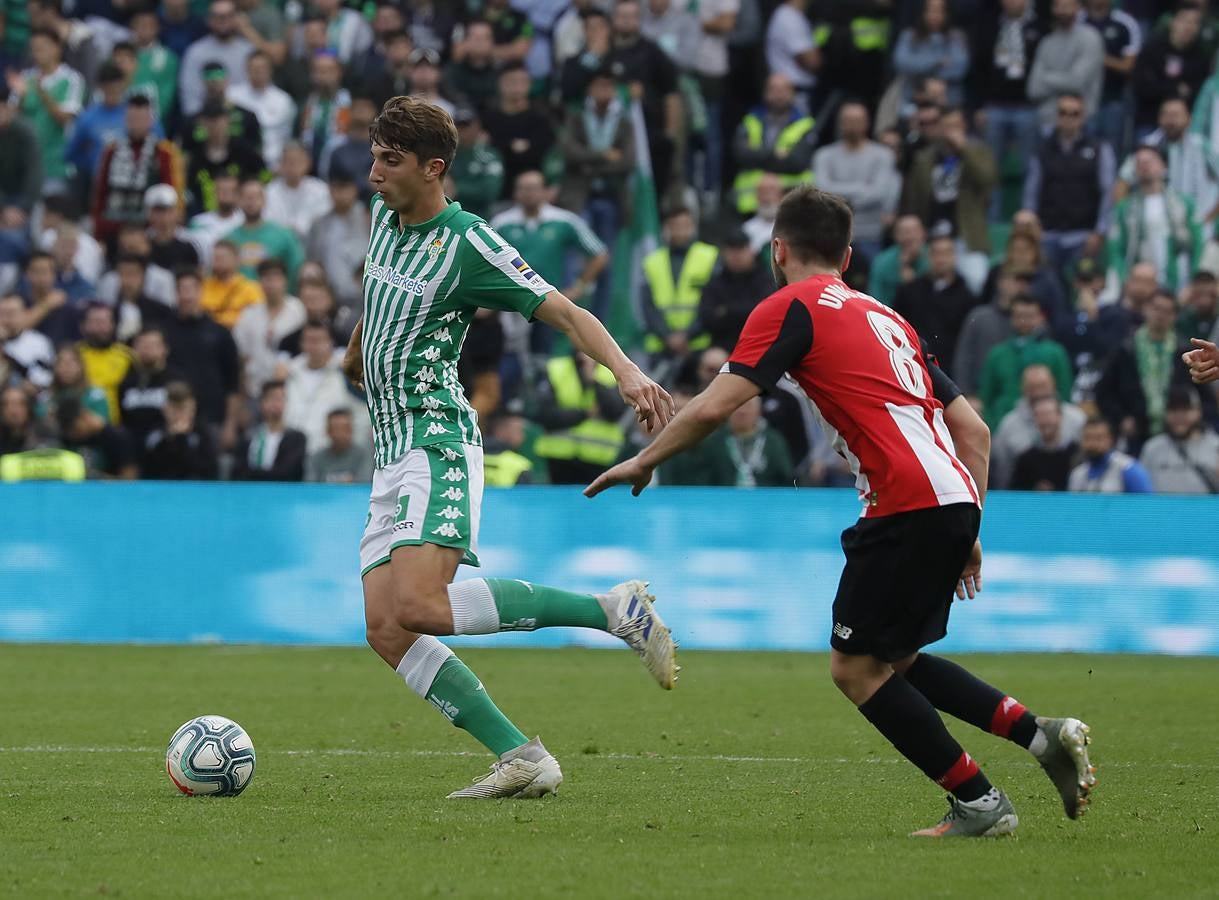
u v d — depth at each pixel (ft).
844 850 50.21
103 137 187.73
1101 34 179.52
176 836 52.24
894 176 171.22
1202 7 175.94
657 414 56.70
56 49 193.98
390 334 59.82
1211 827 55.72
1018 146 179.32
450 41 193.67
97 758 74.18
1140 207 165.07
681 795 63.05
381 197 60.70
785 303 52.24
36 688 106.73
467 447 60.13
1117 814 59.06
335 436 149.48
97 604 142.82
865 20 185.26
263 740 81.97
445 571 58.80
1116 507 135.85
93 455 153.17
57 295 168.86
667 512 138.41
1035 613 136.15
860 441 51.49
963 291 155.63
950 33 181.27
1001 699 52.26
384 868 46.68
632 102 177.06
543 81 193.26
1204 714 95.86
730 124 190.80
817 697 103.65
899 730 52.13
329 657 128.88
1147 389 148.87
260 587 141.38
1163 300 148.05
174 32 197.67
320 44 191.21
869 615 51.39
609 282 173.58
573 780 67.41
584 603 59.98
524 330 164.86
